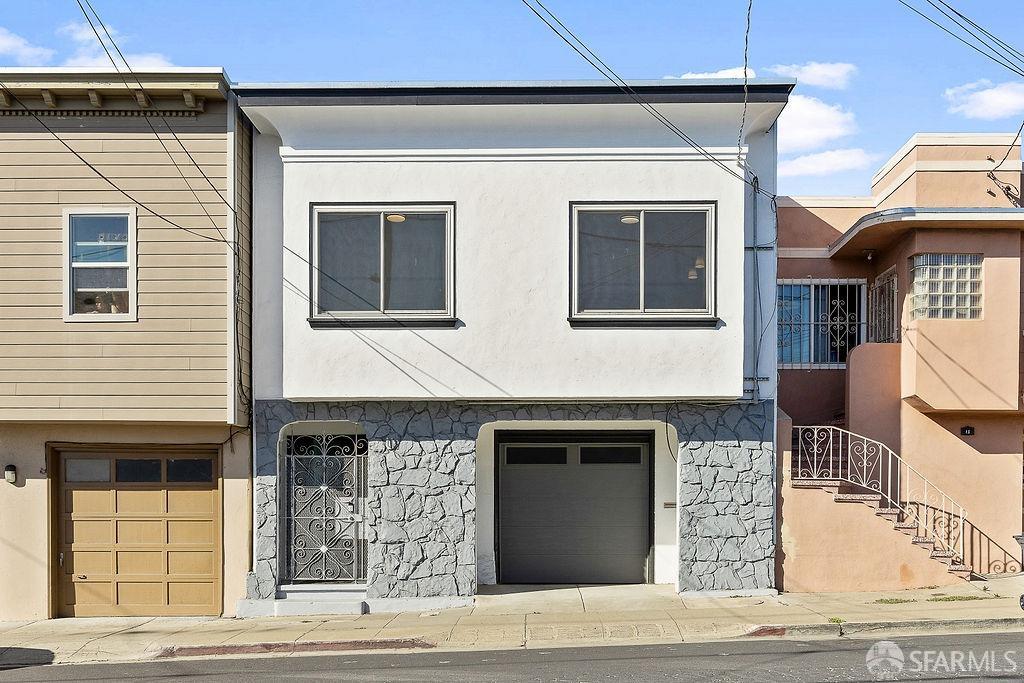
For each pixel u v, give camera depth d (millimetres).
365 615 11391
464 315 11406
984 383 12508
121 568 11961
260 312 11844
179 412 11273
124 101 11406
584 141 11438
